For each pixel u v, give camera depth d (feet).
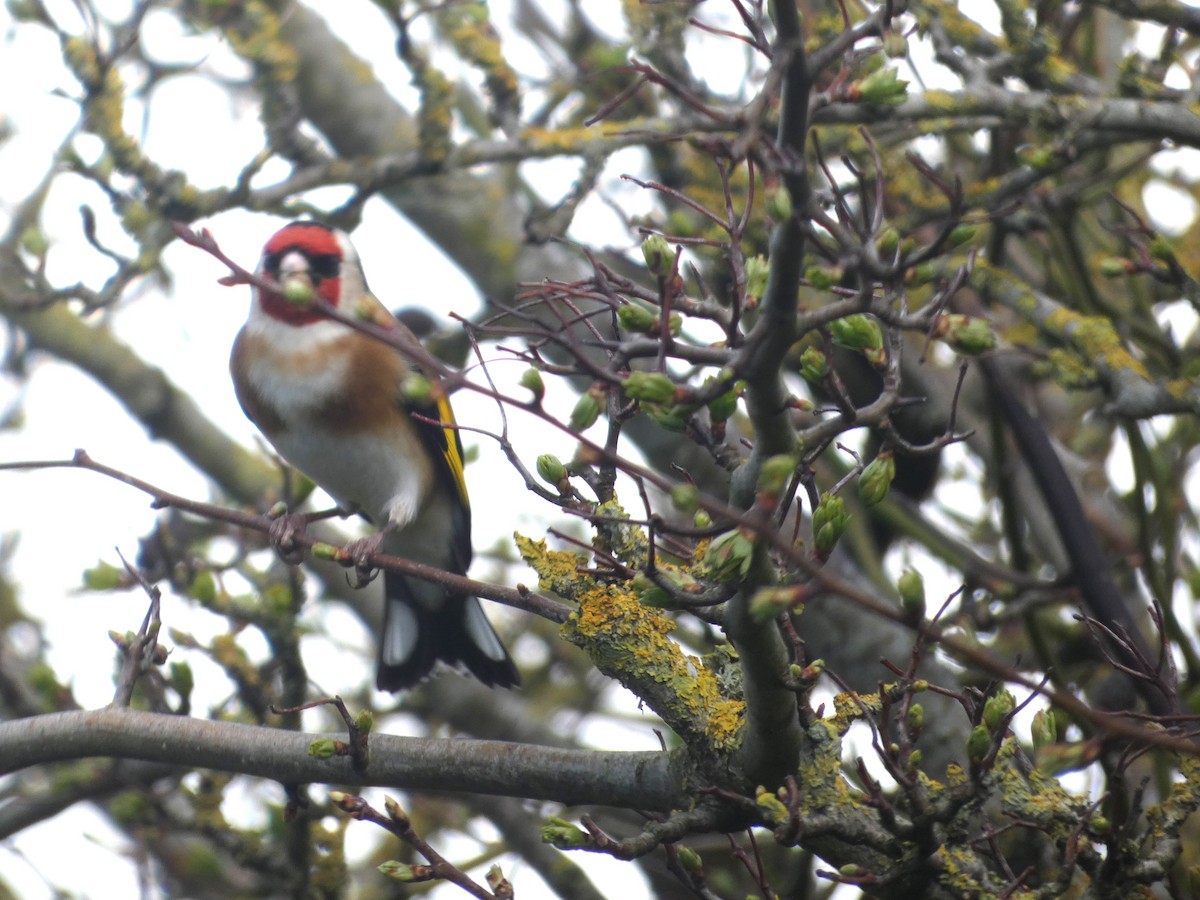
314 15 38.99
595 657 19.27
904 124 26.96
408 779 20.31
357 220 30.78
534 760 19.86
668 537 19.75
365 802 18.39
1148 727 18.74
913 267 15.38
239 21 30.09
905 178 29.40
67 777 28.32
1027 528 35.60
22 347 37.47
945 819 16.85
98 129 28.58
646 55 29.73
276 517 25.00
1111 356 26.25
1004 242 30.40
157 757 21.44
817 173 28.81
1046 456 28.78
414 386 14.11
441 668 28.86
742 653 16.49
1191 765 18.54
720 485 32.48
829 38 26.23
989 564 30.63
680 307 15.33
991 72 25.72
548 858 32.32
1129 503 35.22
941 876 17.87
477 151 29.45
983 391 36.81
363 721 19.80
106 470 20.35
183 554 31.22
